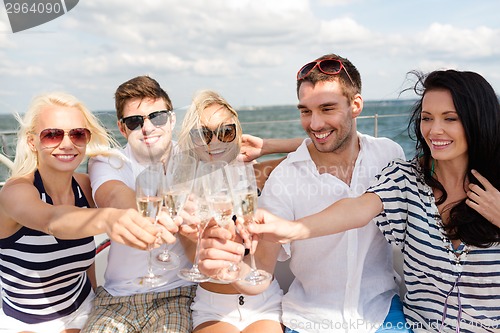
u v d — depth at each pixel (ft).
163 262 6.06
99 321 6.46
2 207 5.64
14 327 6.26
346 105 6.53
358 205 5.71
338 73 6.41
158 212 4.91
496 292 5.37
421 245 5.73
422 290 5.95
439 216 5.64
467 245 5.37
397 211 5.91
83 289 6.87
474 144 5.27
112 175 6.57
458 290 5.54
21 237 5.95
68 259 6.18
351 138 6.85
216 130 7.45
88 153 6.88
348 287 6.38
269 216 5.14
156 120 7.48
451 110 5.20
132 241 4.34
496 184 5.41
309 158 6.77
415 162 6.03
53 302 6.35
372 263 6.79
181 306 6.82
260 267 6.15
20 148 6.16
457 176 5.58
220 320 6.47
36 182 6.09
